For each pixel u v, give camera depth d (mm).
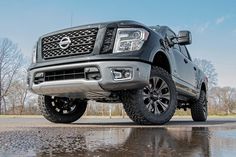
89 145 1834
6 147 1747
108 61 3816
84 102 5297
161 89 4379
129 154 1503
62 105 5090
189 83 6016
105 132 2758
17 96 36969
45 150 1633
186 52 6305
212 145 1836
